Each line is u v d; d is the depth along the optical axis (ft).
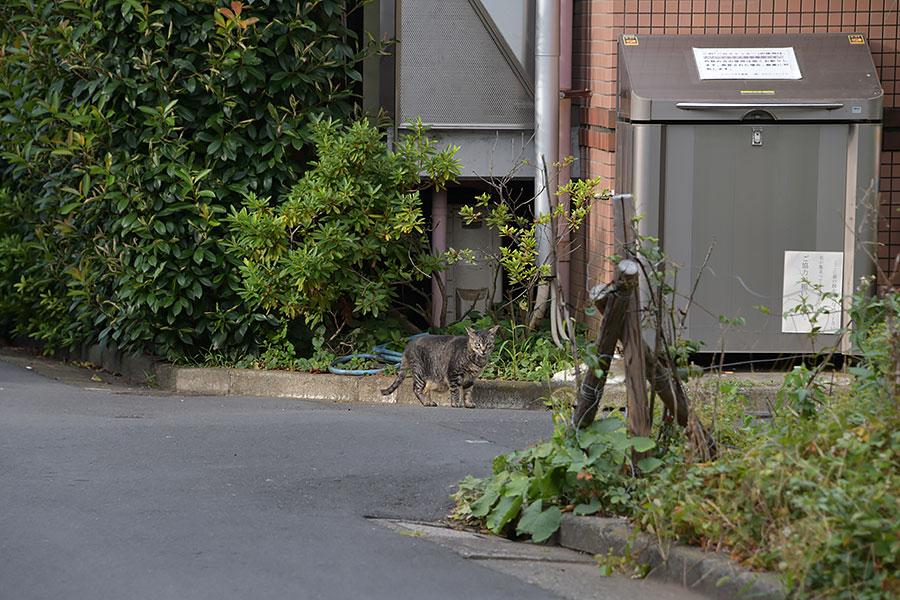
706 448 20.11
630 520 19.94
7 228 48.01
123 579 18.04
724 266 34.27
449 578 18.38
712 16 35.76
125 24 35.70
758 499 17.97
